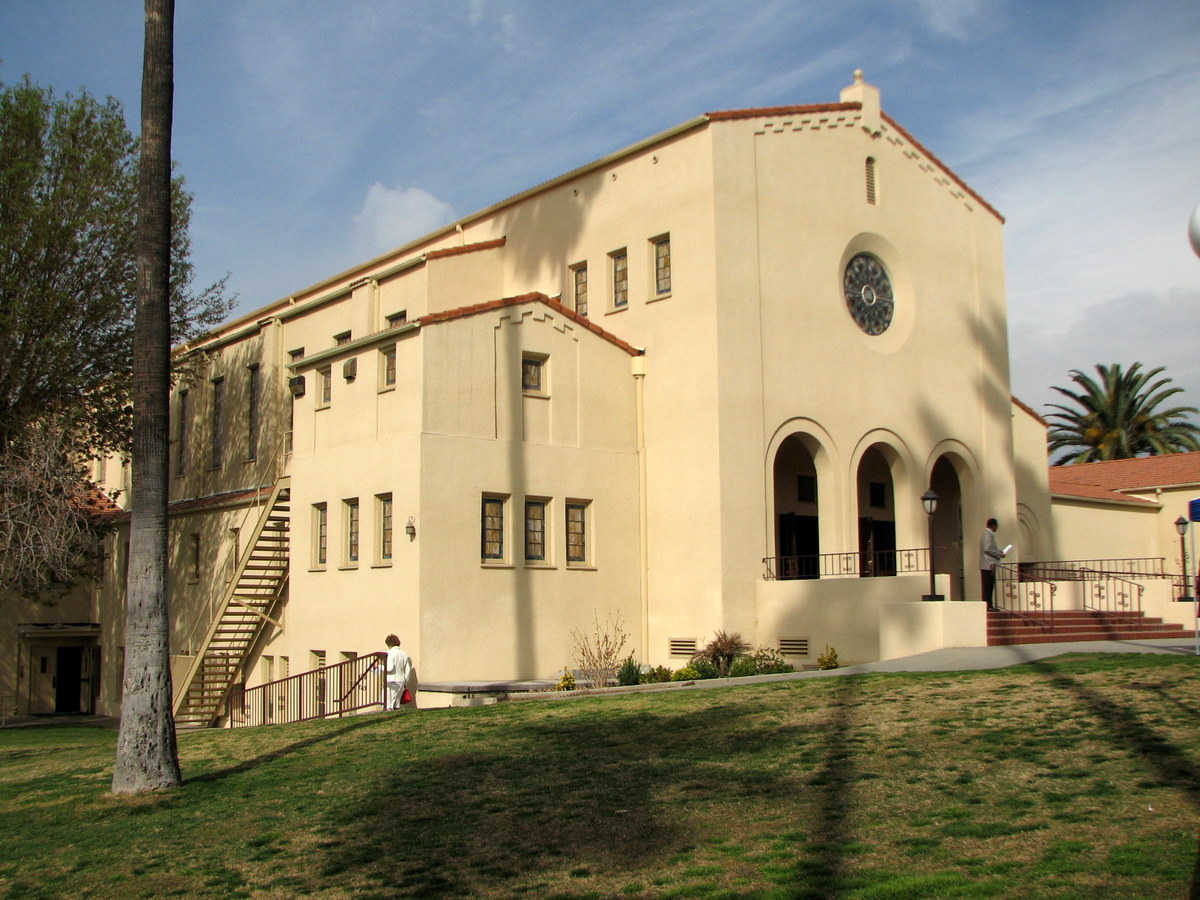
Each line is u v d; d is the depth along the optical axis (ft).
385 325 100.12
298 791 43.09
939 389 101.09
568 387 84.38
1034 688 49.98
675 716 51.47
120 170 102.99
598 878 29.96
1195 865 25.72
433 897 29.71
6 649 125.80
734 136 86.58
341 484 82.53
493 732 51.60
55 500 95.66
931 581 75.00
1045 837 29.12
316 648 83.87
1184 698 44.60
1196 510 68.23
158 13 47.19
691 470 84.17
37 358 98.63
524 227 100.48
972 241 107.86
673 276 87.04
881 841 30.32
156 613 45.80
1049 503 124.98
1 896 32.96
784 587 81.35
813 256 90.94
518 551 79.41
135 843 37.47
